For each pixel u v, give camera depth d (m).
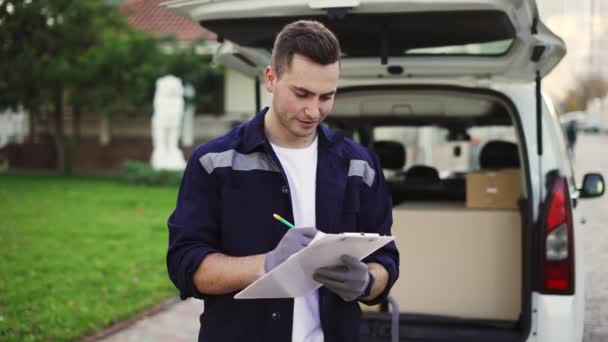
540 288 3.32
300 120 1.94
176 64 16.14
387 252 2.20
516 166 5.02
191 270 1.99
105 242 8.48
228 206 2.05
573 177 4.43
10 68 14.95
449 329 3.54
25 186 14.70
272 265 1.88
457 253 3.78
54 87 16.20
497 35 3.01
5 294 5.93
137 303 5.84
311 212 2.09
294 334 2.08
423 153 5.60
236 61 3.70
